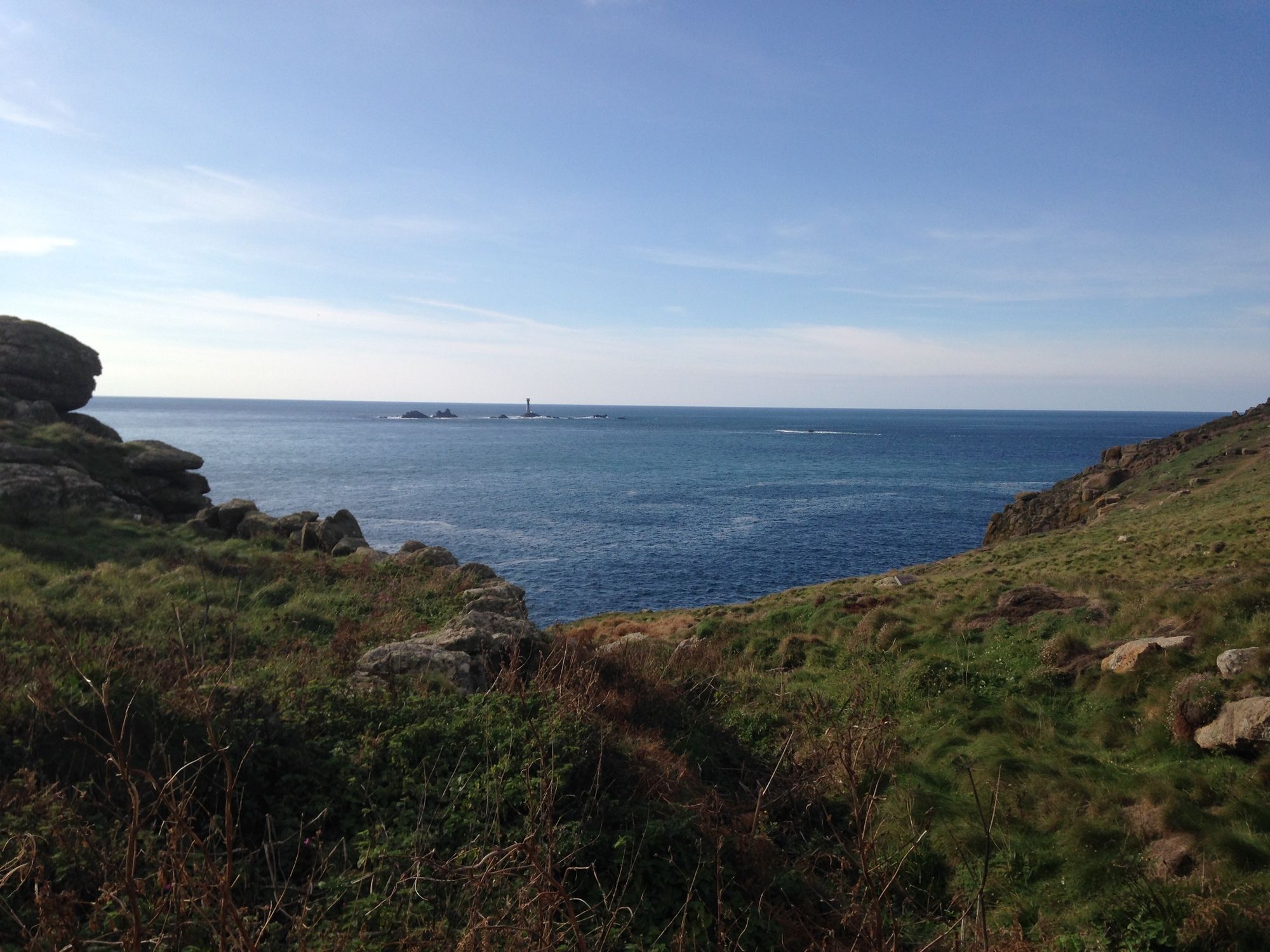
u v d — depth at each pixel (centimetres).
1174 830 805
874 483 10306
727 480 10606
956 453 16200
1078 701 1192
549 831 524
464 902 568
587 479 10544
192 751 693
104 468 2677
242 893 567
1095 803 886
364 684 971
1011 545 3941
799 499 8506
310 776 732
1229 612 1191
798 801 936
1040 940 701
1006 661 1372
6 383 2888
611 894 625
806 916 671
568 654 1172
